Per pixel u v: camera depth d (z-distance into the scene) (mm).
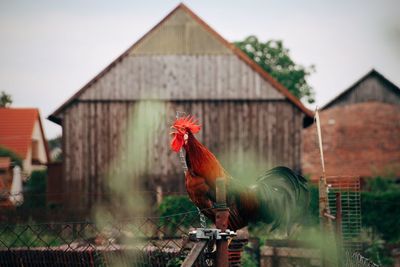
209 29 26500
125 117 26344
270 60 46500
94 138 26250
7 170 28953
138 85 26406
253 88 26344
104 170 26141
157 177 26062
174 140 8570
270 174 9617
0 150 32969
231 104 26328
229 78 26438
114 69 26438
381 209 16969
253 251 13383
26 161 38312
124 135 26281
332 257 8938
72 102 26312
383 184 32156
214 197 8453
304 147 41125
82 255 8203
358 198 12539
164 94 26391
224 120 26312
